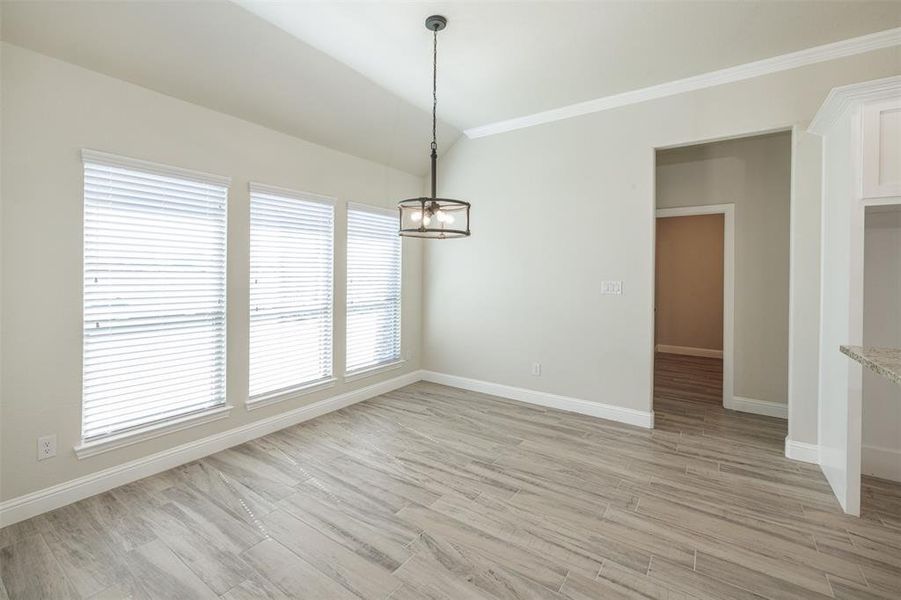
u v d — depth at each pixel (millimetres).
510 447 3113
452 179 4684
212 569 1817
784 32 2631
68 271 2324
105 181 2455
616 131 3645
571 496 2426
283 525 2133
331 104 3414
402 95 3609
